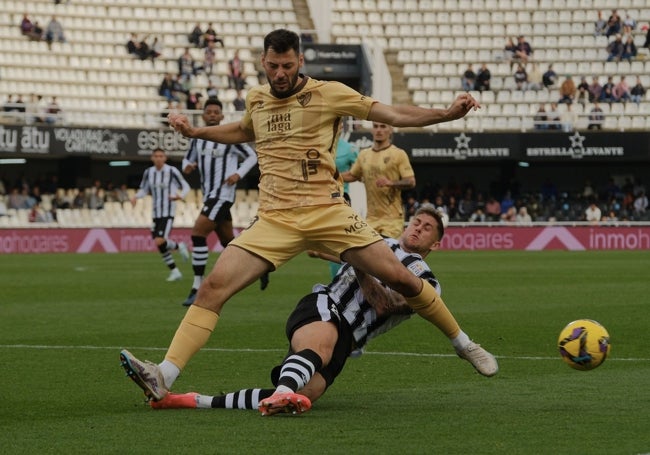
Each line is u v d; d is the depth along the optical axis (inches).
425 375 857.5
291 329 696.4
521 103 4158.5
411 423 636.7
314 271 2399.1
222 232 1509.6
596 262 2785.4
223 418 653.3
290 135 697.6
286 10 4399.6
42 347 1045.8
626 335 1154.0
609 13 4431.6
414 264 727.1
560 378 840.3
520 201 4148.6
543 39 4375.0
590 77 4247.0
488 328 1218.0
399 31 4424.2
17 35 4001.0
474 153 3909.9
